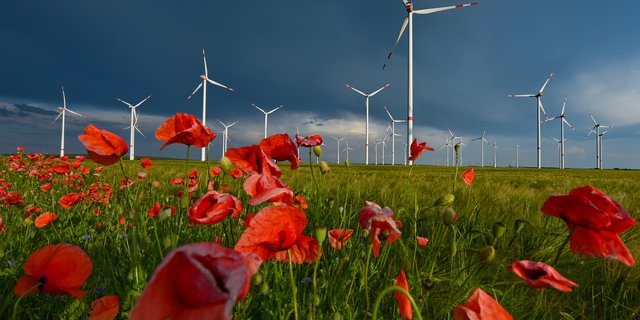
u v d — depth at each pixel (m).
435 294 2.34
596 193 1.44
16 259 2.72
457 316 0.98
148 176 7.71
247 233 1.15
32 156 8.79
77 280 1.14
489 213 4.57
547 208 1.54
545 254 3.23
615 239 1.38
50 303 2.04
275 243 1.21
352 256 2.54
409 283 2.20
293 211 1.20
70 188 6.17
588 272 2.93
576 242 1.45
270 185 1.31
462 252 2.87
